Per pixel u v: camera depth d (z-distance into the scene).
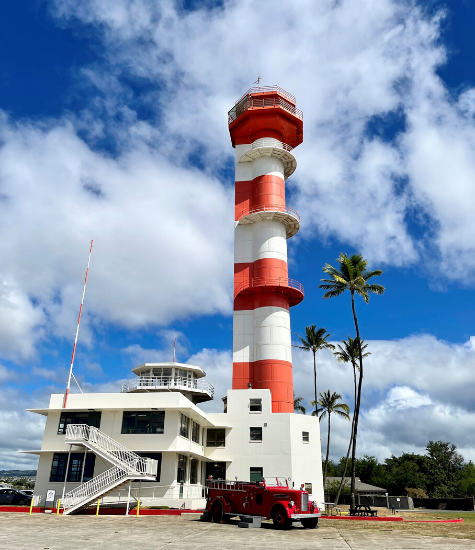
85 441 29.20
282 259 47.78
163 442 32.06
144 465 28.34
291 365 44.84
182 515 26.91
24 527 18.25
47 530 17.33
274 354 44.03
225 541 15.00
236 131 53.78
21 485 72.00
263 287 45.38
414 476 92.81
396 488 91.50
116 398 33.22
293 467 38.66
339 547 14.23
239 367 44.91
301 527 21.70
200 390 47.91
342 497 62.84
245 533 17.89
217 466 41.06
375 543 15.79
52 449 32.50
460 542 16.80
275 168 51.12
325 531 20.27
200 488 38.09
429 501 60.59
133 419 33.06
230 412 41.06
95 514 26.64
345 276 42.72
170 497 31.09
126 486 31.50
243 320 46.62
